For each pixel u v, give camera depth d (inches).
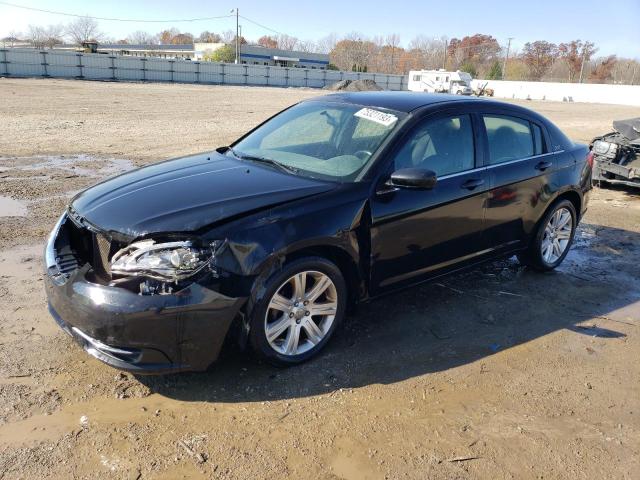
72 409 118.3
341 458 108.6
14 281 179.6
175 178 145.8
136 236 117.1
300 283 133.3
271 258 123.3
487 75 3341.5
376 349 149.7
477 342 157.3
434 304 180.5
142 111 808.3
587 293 197.0
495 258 186.9
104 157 417.1
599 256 239.3
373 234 143.6
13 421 113.5
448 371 141.6
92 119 666.2
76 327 118.8
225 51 3048.7
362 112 166.7
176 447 108.8
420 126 157.3
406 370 140.6
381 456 109.9
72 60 1749.5
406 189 149.3
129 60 1863.9
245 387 129.0
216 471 103.2
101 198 137.2
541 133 198.7
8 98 900.0
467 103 174.6
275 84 2237.9
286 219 127.2
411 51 4018.2
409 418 122.0
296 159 159.0
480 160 172.4
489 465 109.3
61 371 131.4
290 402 124.6
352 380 134.6
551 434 119.9
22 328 149.6
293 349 136.9
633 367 149.4
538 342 159.8
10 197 283.0
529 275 211.6
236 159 166.4
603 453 114.8
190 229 117.4
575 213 216.2
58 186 312.7
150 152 451.5
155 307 111.8
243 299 120.6
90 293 114.3
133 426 114.1
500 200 177.5
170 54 3686.0
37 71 1683.1
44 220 246.1
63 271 126.6
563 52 3838.6
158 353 115.2
